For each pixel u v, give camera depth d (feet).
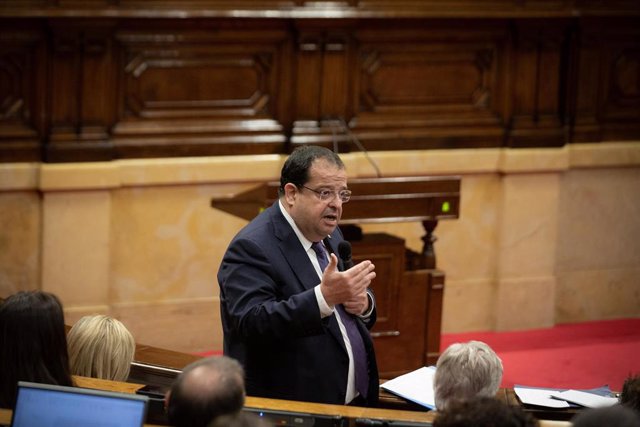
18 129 69.36
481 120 79.30
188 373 26.48
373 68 76.23
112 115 71.26
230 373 26.48
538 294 82.74
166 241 73.92
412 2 75.15
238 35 72.69
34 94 69.41
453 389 34.50
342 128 75.36
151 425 32.73
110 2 68.90
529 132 79.97
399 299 62.85
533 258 82.33
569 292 84.17
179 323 75.00
